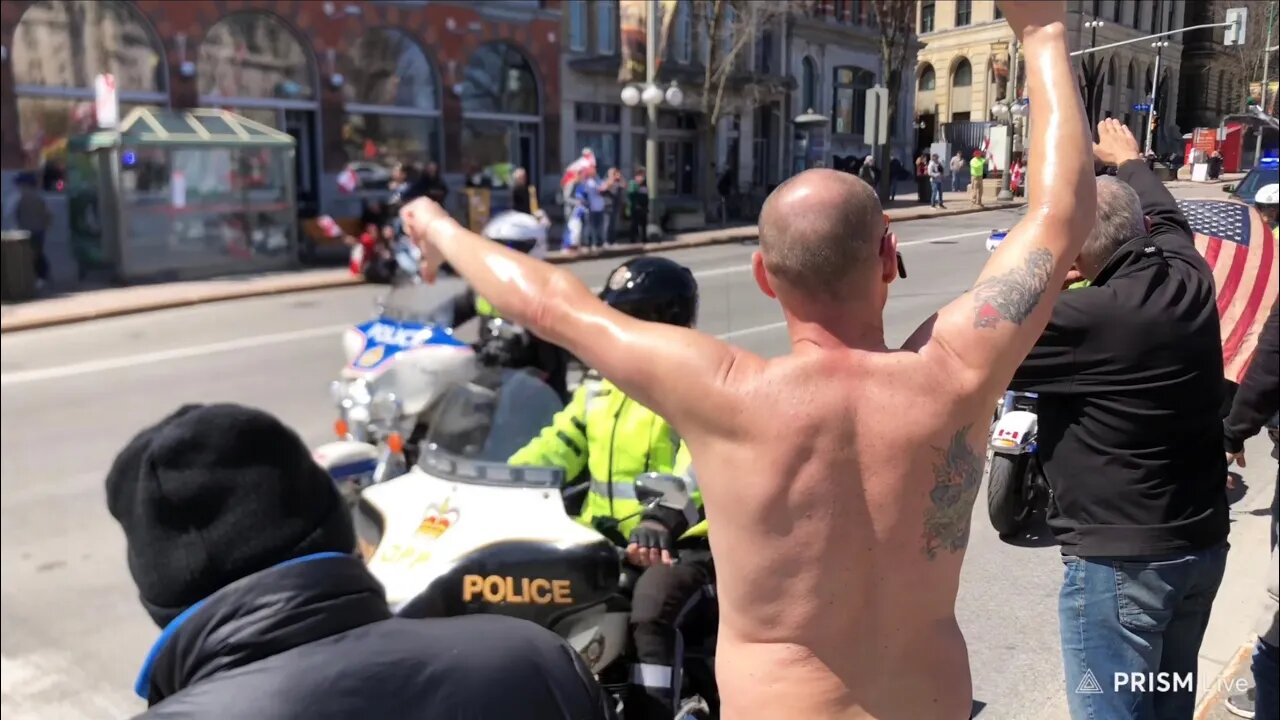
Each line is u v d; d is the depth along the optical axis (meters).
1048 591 2.71
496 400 2.98
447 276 4.96
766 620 1.43
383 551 2.51
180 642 1.13
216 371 8.35
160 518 1.14
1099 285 2.03
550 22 14.29
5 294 12.07
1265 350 2.06
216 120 14.16
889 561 1.40
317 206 14.88
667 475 2.40
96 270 13.18
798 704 1.41
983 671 2.53
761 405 1.40
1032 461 2.41
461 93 15.85
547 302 1.55
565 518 2.54
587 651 2.49
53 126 13.80
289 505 1.18
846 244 1.41
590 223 8.98
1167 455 1.95
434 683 1.18
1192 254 2.05
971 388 1.41
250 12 15.17
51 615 4.11
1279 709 2.25
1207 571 1.99
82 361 8.84
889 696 1.42
